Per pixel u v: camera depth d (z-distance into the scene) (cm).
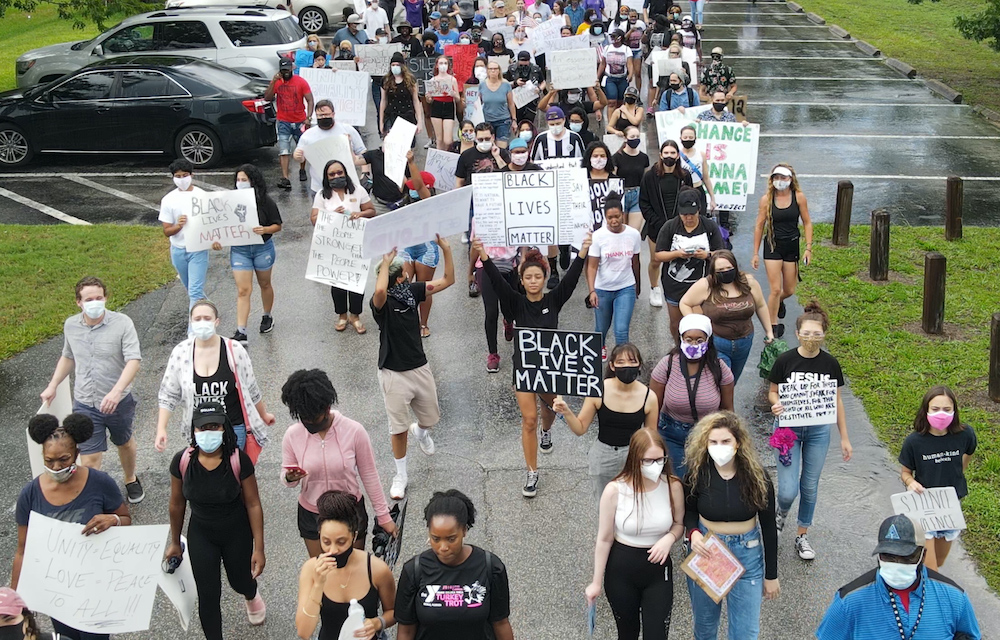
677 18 2298
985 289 1165
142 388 952
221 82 1661
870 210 1457
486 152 1129
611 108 1755
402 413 755
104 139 1642
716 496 544
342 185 985
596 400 653
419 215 777
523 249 988
